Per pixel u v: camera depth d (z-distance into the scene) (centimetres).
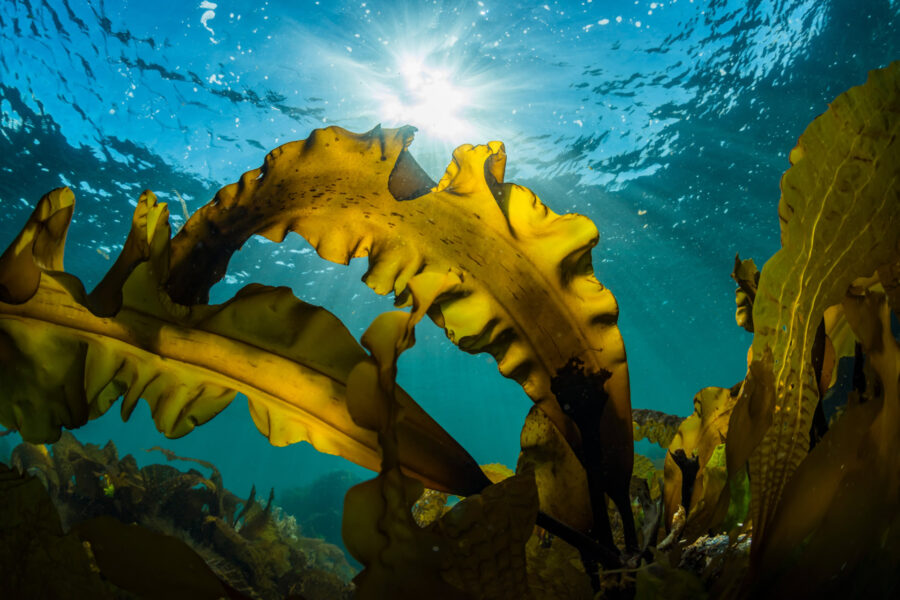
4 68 1504
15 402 65
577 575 67
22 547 47
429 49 1527
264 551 334
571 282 73
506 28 1506
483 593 52
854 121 58
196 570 51
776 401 57
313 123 1689
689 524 72
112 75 1516
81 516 299
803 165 58
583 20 1506
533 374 74
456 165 74
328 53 1506
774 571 53
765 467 55
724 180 2125
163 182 1831
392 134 73
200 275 71
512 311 74
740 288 88
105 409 67
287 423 69
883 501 49
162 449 353
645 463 115
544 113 1767
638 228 2362
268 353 69
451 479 65
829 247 57
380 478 49
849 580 49
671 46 1605
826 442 53
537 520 66
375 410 52
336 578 342
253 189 73
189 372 68
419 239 76
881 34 1627
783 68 1727
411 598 47
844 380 132
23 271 60
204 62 1491
